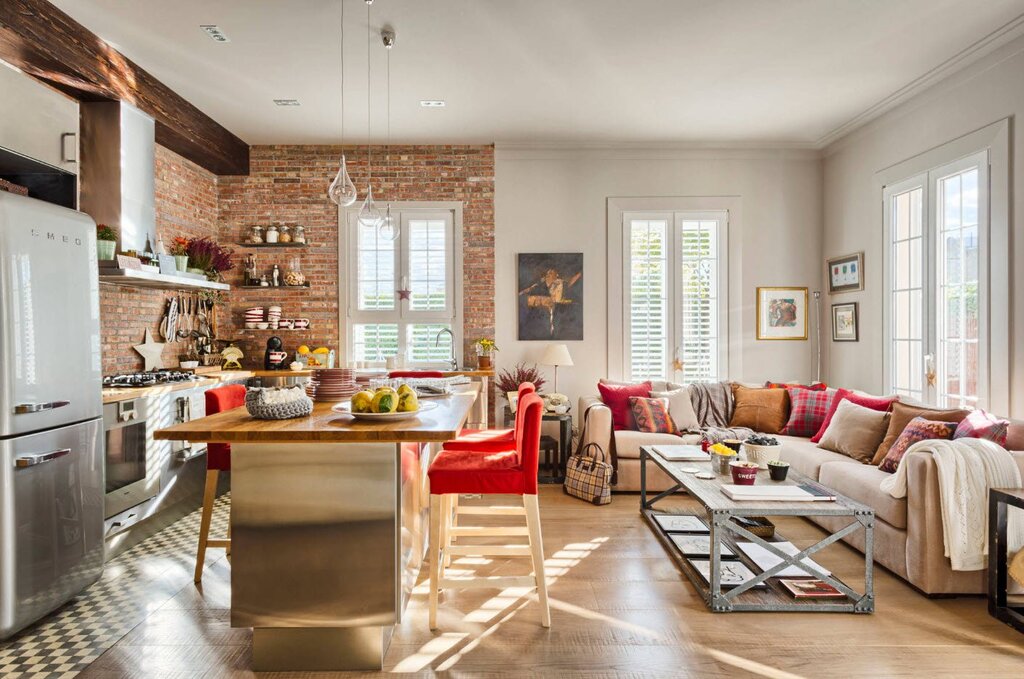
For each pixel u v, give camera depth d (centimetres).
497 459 249
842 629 233
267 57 364
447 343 546
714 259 548
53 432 246
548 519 375
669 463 331
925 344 410
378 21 321
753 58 369
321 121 479
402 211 545
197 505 408
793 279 548
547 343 546
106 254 347
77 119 316
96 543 273
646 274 547
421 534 275
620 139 529
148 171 387
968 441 268
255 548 201
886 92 422
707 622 238
